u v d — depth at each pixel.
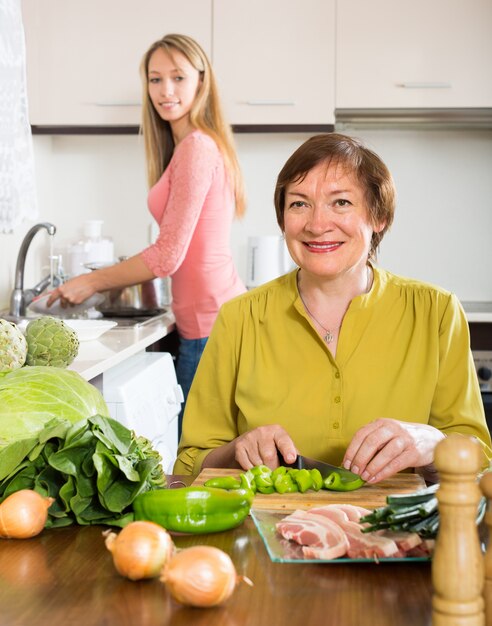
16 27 2.45
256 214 3.83
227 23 3.39
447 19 3.38
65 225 3.85
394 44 3.39
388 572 0.94
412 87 3.39
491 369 3.30
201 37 3.40
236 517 1.07
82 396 1.19
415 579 0.92
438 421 1.61
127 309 3.06
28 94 3.43
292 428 1.59
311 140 1.51
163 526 1.05
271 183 3.81
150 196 2.97
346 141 1.50
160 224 2.90
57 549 1.01
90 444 1.10
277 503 1.20
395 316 1.60
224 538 1.05
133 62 3.41
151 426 2.40
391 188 1.52
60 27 3.41
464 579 0.76
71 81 3.43
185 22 3.40
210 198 2.88
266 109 3.42
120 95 3.42
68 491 1.08
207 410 1.69
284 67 3.40
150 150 3.10
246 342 1.64
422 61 3.39
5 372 1.23
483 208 3.79
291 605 0.86
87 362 2.06
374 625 0.82
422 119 3.51
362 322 1.58
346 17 3.38
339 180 1.47
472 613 0.76
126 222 3.85
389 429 1.31
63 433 1.08
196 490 1.06
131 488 1.08
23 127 2.50
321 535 1.00
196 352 2.99
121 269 2.83
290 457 1.36
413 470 1.55
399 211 3.81
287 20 3.39
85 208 3.84
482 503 1.07
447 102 3.40
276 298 1.64
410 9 3.38
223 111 3.00
